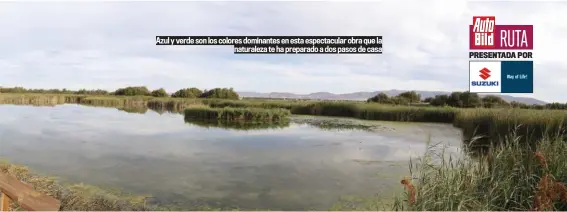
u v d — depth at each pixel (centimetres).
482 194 379
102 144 974
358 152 871
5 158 754
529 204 363
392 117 1845
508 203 383
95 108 2620
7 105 2767
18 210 291
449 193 348
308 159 786
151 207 444
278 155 832
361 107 2030
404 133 1266
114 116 1931
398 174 634
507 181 391
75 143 986
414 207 336
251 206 457
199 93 3092
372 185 557
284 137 1159
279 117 1808
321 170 674
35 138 1075
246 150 901
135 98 2986
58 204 154
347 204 460
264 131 1338
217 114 1847
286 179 605
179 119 1812
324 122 1738
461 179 390
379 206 442
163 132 1267
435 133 1251
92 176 608
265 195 508
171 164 727
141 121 1664
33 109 2389
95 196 474
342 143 1024
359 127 1504
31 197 150
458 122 1466
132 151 872
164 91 3425
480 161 439
